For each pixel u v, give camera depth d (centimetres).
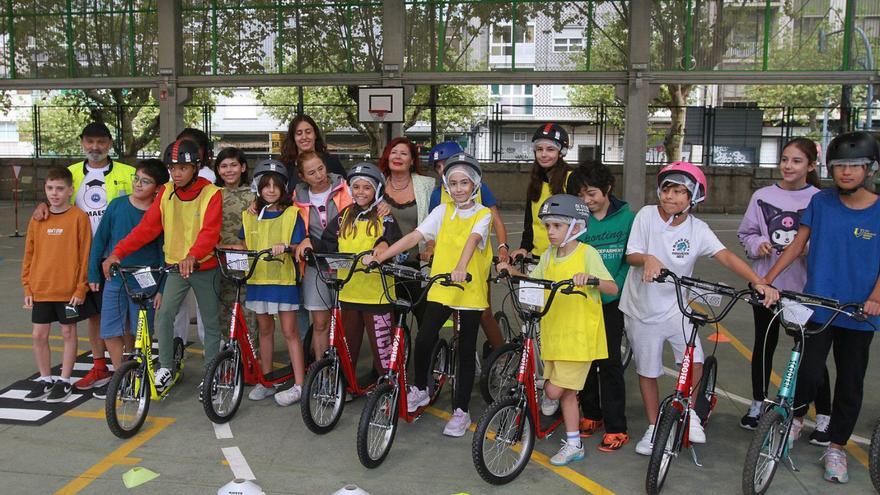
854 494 378
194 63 1377
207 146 538
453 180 420
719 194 1959
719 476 397
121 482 381
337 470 398
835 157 375
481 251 431
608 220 424
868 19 1243
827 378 435
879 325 380
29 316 743
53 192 486
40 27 1421
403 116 1291
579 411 455
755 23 1259
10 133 3612
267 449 425
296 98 2523
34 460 407
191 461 407
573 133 2839
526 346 388
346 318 477
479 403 507
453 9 1314
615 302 420
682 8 1262
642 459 416
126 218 500
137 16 1393
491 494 373
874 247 380
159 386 491
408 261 504
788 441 381
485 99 3080
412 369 576
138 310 496
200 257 464
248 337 478
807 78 1238
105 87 1400
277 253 446
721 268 1066
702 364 412
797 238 409
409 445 433
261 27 1355
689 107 2022
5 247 1241
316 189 499
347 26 1338
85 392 514
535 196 488
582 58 1316
